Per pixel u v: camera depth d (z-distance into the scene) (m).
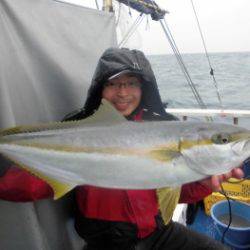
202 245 1.28
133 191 1.12
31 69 1.11
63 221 1.24
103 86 1.18
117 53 1.14
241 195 1.79
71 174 0.89
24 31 1.08
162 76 14.28
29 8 1.12
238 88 10.27
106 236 1.15
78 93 1.35
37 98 1.12
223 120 2.29
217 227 1.57
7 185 0.96
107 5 1.94
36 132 0.88
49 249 1.15
